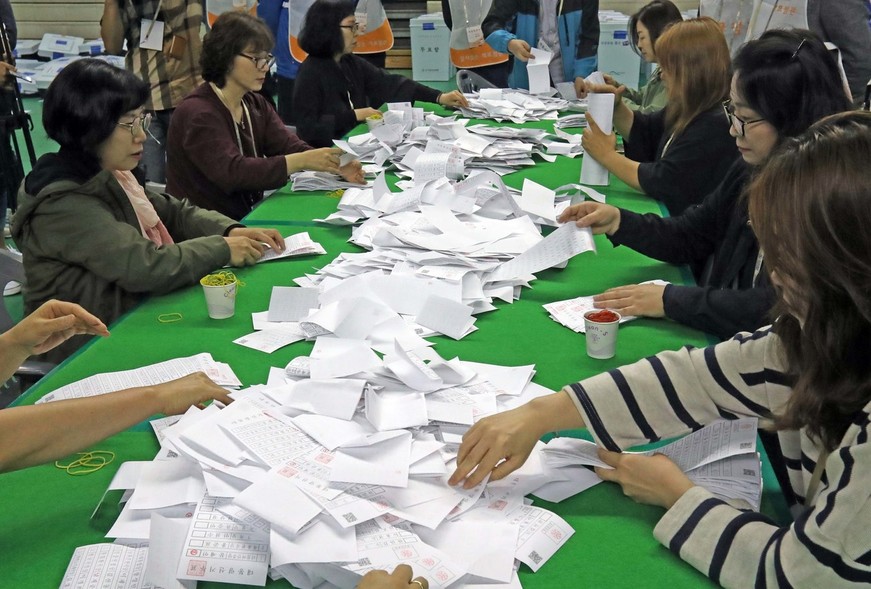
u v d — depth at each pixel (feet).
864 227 2.51
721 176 8.09
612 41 20.24
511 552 3.28
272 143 10.61
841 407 2.85
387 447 3.85
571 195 8.41
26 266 6.32
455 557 3.26
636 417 3.86
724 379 3.77
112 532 3.41
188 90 13.91
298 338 5.36
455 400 4.36
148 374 4.82
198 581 3.18
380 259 6.42
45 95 6.10
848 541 2.63
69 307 4.56
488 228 6.93
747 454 3.82
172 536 3.28
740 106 5.38
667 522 3.35
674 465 3.67
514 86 14.79
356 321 5.34
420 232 6.85
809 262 2.64
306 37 11.91
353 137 10.44
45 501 3.71
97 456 4.05
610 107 8.67
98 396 3.92
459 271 6.13
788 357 3.18
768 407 3.68
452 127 10.31
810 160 2.60
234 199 9.58
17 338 4.35
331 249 7.13
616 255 7.04
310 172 9.41
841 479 2.67
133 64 13.75
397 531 3.36
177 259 6.28
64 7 24.36
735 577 3.07
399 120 10.94
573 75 14.44
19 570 3.26
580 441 4.08
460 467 3.68
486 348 5.26
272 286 6.32
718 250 6.63
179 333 5.50
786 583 2.81
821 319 2.75
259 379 4.83
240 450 3.77
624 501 3.71
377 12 16.69
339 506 3.41
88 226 6.09
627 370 3.95
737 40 12.62
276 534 3.27
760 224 2.80
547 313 5.82
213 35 9.10
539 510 3.58
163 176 14.30
